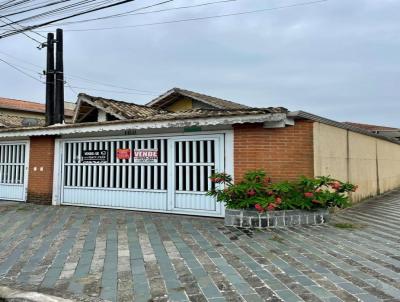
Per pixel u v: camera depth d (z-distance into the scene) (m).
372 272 4.78
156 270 4.96
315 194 8.08
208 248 6.06
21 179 12.62
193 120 8.68
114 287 4.37
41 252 5.96
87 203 11.05
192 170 9.39
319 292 4.11
